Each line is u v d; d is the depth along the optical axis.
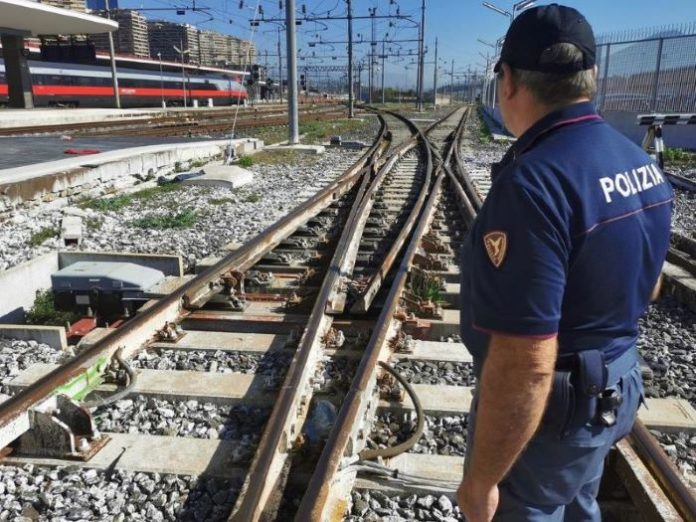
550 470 1.87
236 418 4.00
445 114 55.81
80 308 6.52
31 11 29.67
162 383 4.32
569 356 1.76
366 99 121.25
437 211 10.22
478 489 1.75
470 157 19.41
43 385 3.67
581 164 1.63
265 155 19.19
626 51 24.42
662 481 2.88
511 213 1.59
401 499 3.21
